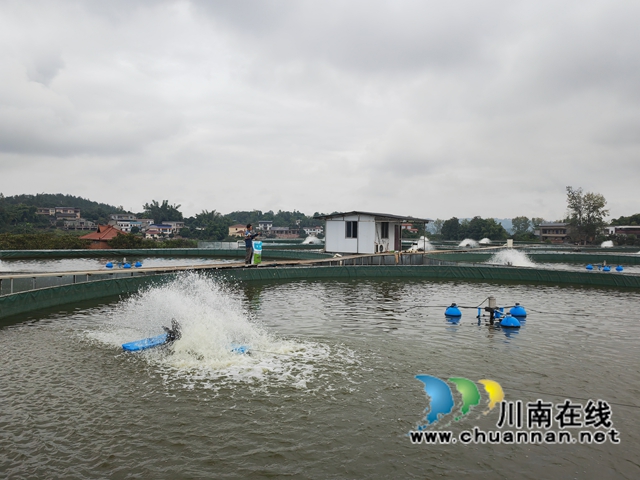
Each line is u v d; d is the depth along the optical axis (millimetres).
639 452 7043
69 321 15047
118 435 7230
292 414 8039
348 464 6535
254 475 6230
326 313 16953
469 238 85625
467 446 7121
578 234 78188
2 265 36594
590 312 17797
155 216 132750
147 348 11711
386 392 9078
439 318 16219
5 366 10375
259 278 27078
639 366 10852
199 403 8438
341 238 37781
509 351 12000
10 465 6379
